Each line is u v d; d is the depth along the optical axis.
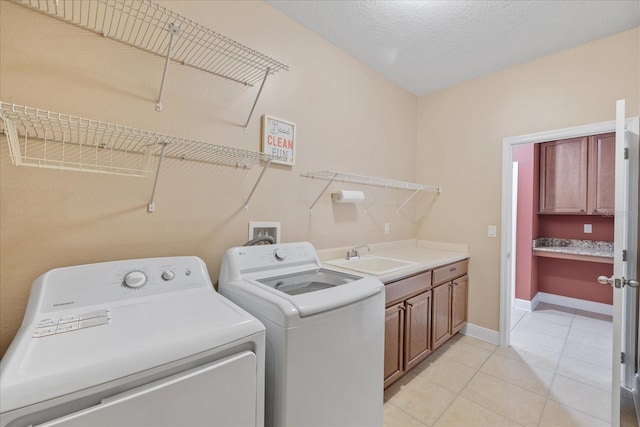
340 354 1.18
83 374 0.65
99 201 1.23
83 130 1.14
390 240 2.90
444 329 2.41
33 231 1.09
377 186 2.73
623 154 1.55
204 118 1.54
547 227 3.99
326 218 2.24
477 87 2.78
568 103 2.26
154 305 1.06
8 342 1.04
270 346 1.06
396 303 1.88
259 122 1.79
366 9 1.87
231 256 1.49
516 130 2.53
